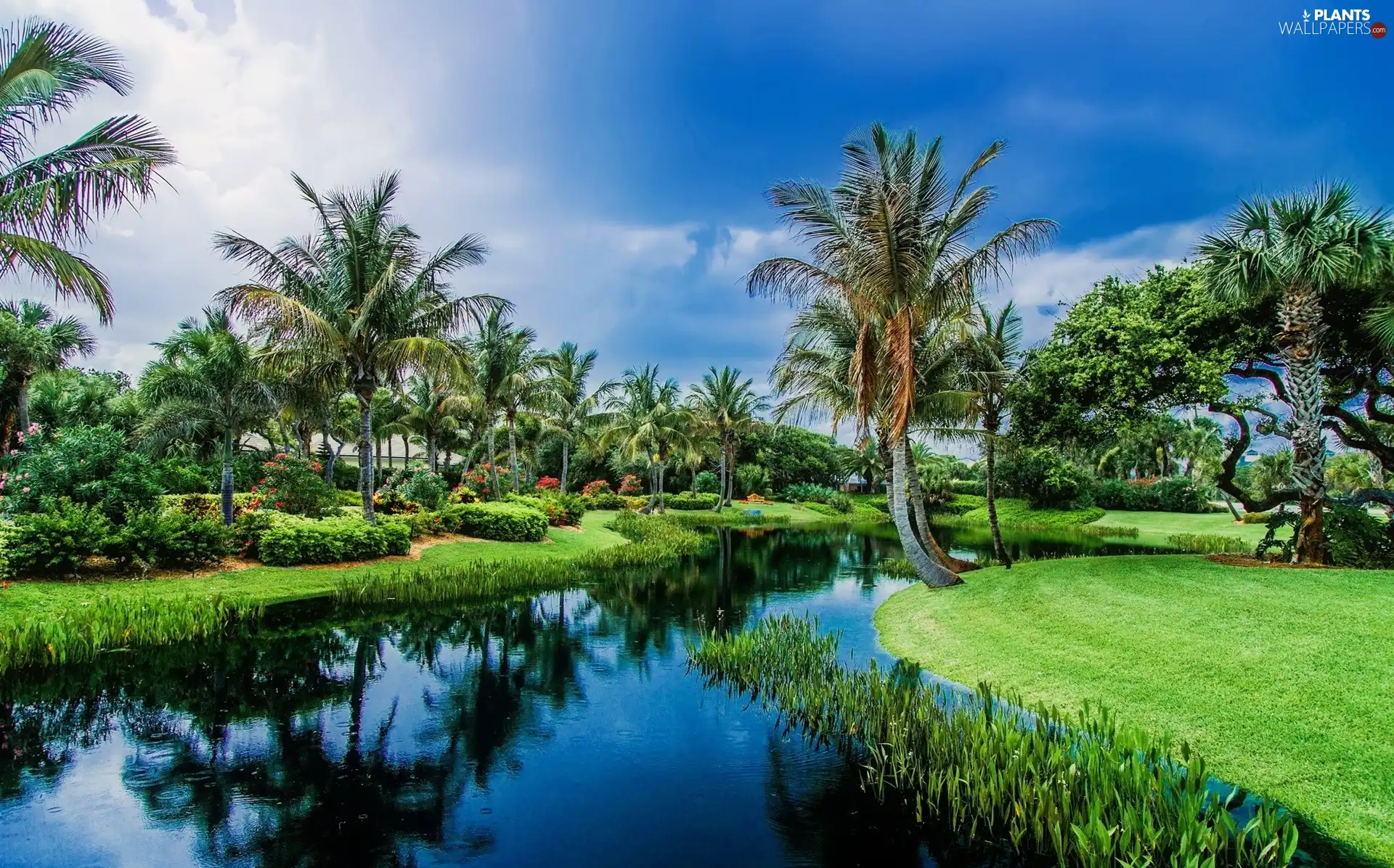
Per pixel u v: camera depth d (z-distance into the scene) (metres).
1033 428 15.30
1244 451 14.62
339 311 16.00
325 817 4.96
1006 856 4.46
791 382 16.39
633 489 46.56
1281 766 5.17
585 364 34.41
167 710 7.05
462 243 16.62
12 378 20.19
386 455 51.81
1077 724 6.39
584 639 10.75
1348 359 13.23
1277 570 10.69
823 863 4.42
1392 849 4.14
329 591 13.24
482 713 7.24
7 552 10.31
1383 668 6.27
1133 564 12.64
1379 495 12.99
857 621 12.30
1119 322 13.10
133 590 11.32
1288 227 10.89
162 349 15.73
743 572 18.88
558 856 4.48
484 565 16.42
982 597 11.50
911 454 17.52
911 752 5.72
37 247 8.46
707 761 6.10
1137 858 3.85
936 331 15.21
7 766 5.66
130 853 4.36
